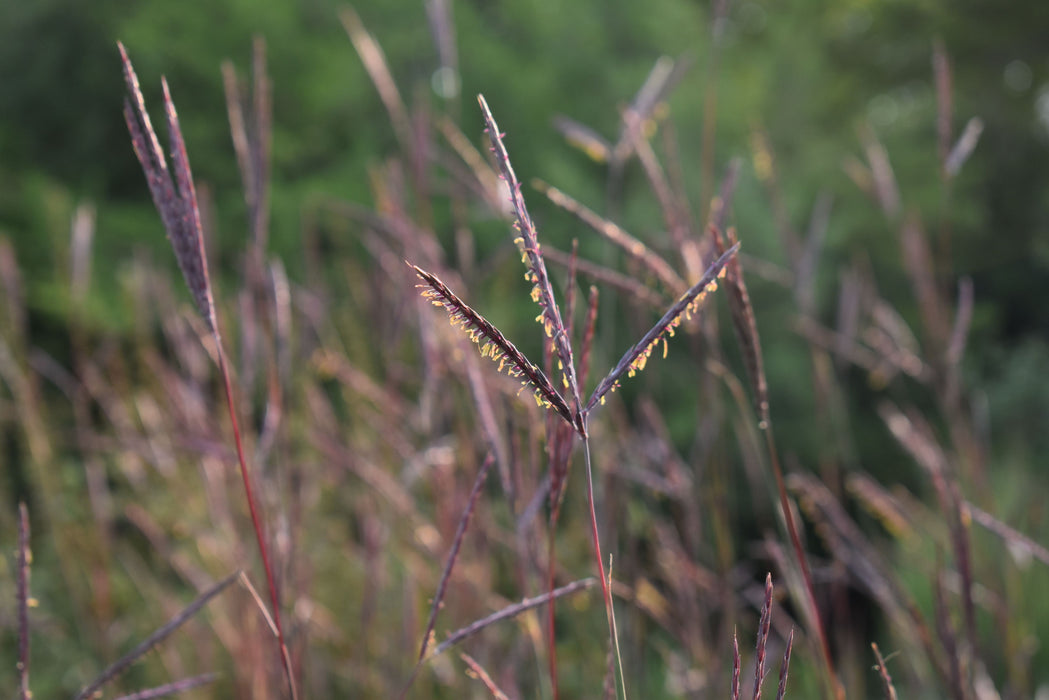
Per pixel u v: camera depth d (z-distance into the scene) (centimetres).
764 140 123
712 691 105
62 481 197
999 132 879
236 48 502
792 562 84
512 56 554
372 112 536
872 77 912
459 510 112
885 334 133
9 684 175
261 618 104
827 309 504
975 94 895
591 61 557
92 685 74
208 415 133
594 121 538
